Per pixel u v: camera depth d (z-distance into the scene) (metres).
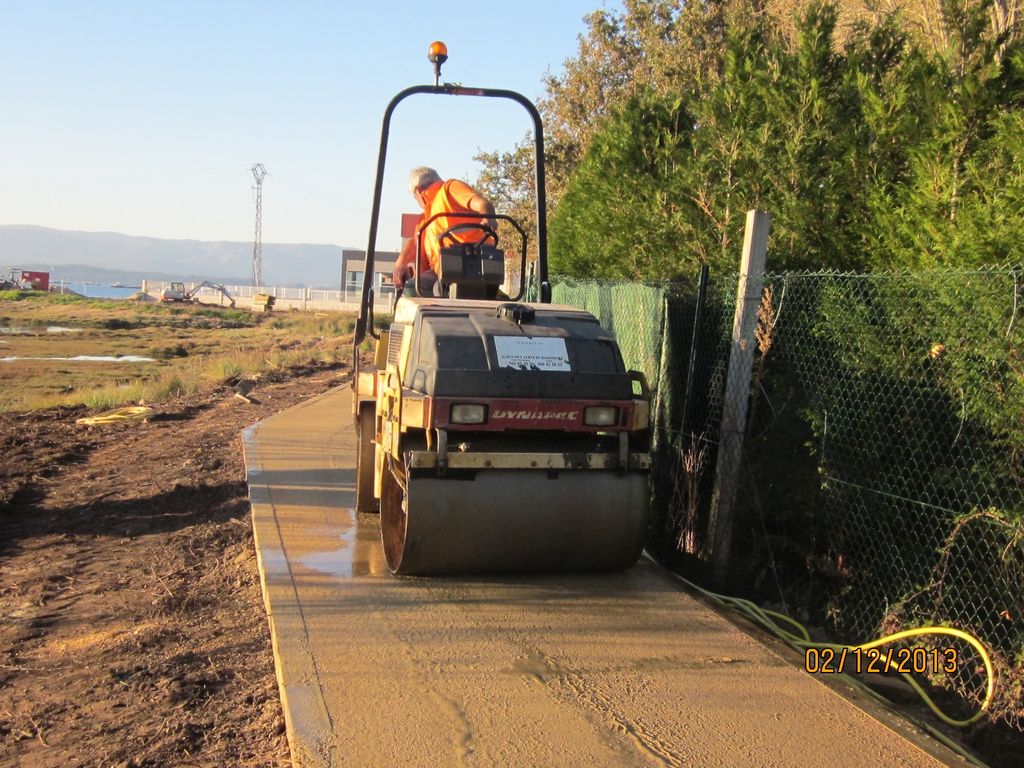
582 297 10.11
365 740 3.83
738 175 7.64
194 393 18.34
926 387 5.14
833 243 6.70
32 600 6.34
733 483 6.25
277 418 12.90
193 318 57.38
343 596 5.55
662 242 8.34
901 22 8.22
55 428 14.12
